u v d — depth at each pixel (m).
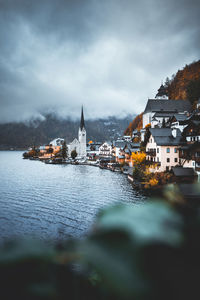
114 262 0.74
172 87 165.50
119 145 106.44
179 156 52.00
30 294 0.79
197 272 0.72
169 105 107.81
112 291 0.71
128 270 0.72
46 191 49.59
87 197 43.50
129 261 0.73
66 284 0.86
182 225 0.87
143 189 47.34
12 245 0.89
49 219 31.06
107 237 0.82
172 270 0.72
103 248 0.78
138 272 0.71
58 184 58.12
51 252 0.80
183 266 0.73
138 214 0.94
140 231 0.81
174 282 0.70
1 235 25.53
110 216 0.91
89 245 0.82
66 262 0.76
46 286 0.81
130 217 0.90
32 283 0.81
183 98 135.75
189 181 42.28
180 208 1.02
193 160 46.22
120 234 0.81
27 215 32.97
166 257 0.75
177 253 0.77
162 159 52.56
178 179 42.69
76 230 26.88
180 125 70.25
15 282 0.79
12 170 95.12
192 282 0.70
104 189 50.59
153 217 0.92
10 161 158.62
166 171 49.47
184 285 0.70
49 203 39.59
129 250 0.77
